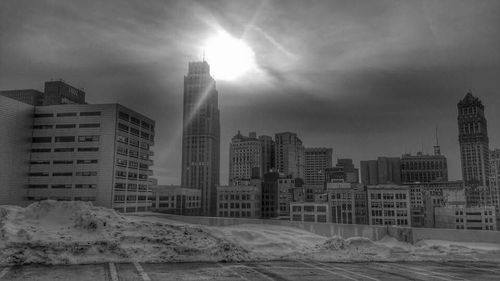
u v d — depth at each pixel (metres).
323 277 17.05
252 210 161.50
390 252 24.12
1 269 16.39
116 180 114.50
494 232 28.69
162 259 19.38
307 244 25.98
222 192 165.00
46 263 17.48
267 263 20.28
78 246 18.81
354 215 130.62
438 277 17.78
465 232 29.53
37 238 18.94
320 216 124.38
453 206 140.00
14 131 112.75
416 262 22.27
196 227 23.47
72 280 14.95
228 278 16.27
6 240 18.30
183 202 188.38
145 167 132.88
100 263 18.05
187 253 20.25
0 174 107.38
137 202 125.75
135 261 18.72
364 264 21.09
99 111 116.50
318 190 186.25
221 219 38.69
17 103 114.50
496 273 19.06
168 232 22.03
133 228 21.67
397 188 129.25
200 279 15.91
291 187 185.75
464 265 21.45
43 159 117.50
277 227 34.84
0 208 21.45
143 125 132.75
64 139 117.44
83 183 113.88
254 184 179.62
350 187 147.38
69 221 21.22
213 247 21.20
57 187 115.38
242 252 21.69
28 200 115.88
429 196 158.00
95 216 21.41
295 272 18.03
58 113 119.06
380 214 127.75
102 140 114.94
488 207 132.12
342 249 23.73
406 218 126.19
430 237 30.05
